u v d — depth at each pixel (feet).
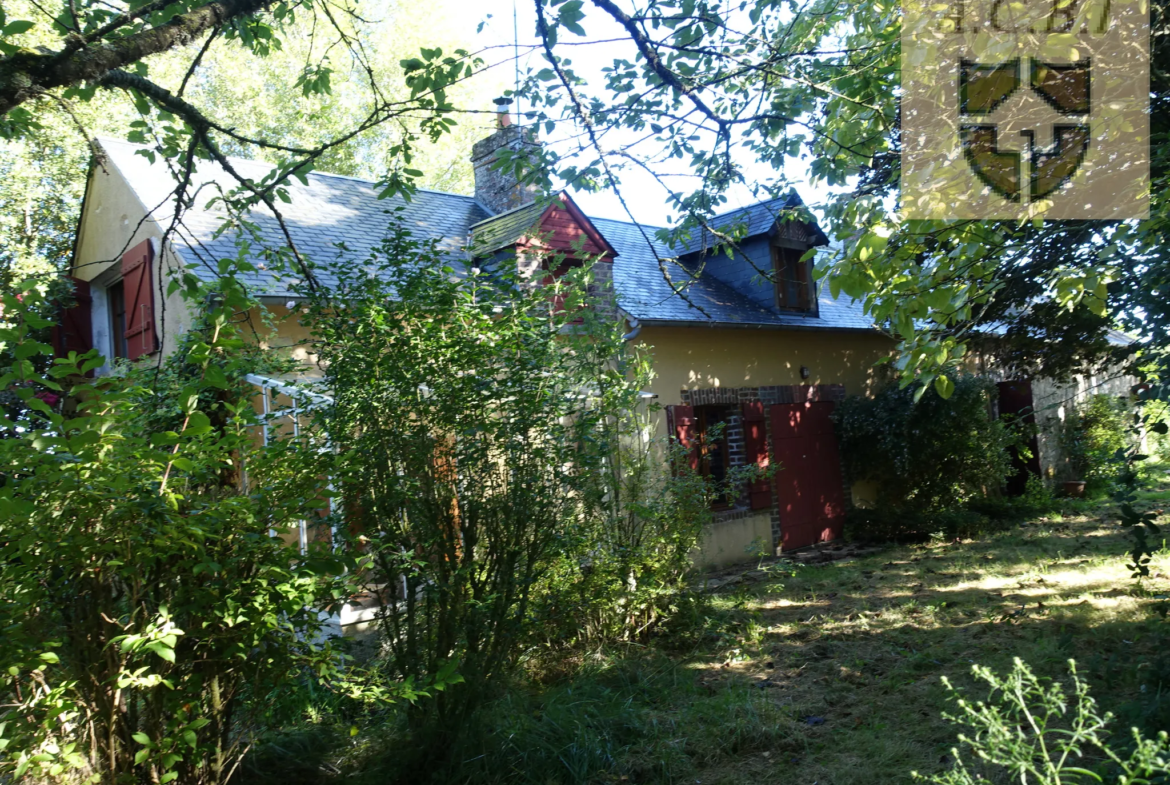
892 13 17.92
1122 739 12.64
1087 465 48.96
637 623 21.65
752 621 23.26
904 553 34.96
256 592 10.37
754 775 14.25
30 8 30.68
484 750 14.14
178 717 10.25
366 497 13.78
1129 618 20.67
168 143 15.97
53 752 9.43
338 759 14.33
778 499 37.60
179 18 12.88
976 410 39.06
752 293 39.91
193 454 10.42
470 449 14.21
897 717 16.16
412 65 15.06
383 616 14.19
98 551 9.58
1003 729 7.10
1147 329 13.10
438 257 15.62
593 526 19.08
